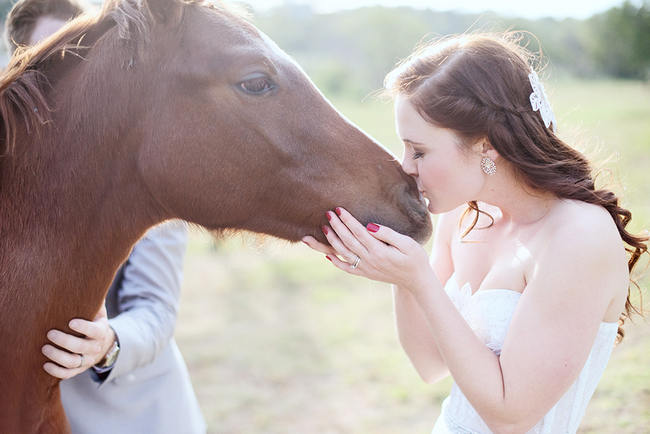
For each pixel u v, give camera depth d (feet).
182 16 5.42
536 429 5.23
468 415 5.50
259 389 14.57
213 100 5.41
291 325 18.48
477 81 4.97
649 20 101.50
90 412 6.23
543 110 5.19
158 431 6.46
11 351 5.14
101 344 5.59
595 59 101.96
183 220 5.93
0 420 5.28
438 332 4.93
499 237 5.62
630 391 11.57
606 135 40.47
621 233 5.27
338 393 14.28
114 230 5.54
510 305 5.14
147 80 5.39
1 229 5.16
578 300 4.68
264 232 6.02
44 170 5.25
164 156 5.47
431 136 5.11
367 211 5.74
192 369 15.58
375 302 20.53
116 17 5.21
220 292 21.61
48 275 5.21
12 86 5.23
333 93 91.09
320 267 24.67
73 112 5.33
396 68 5.57
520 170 5.09
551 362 4.65
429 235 5.93
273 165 5.62
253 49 5.44
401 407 13.58
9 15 7.14
